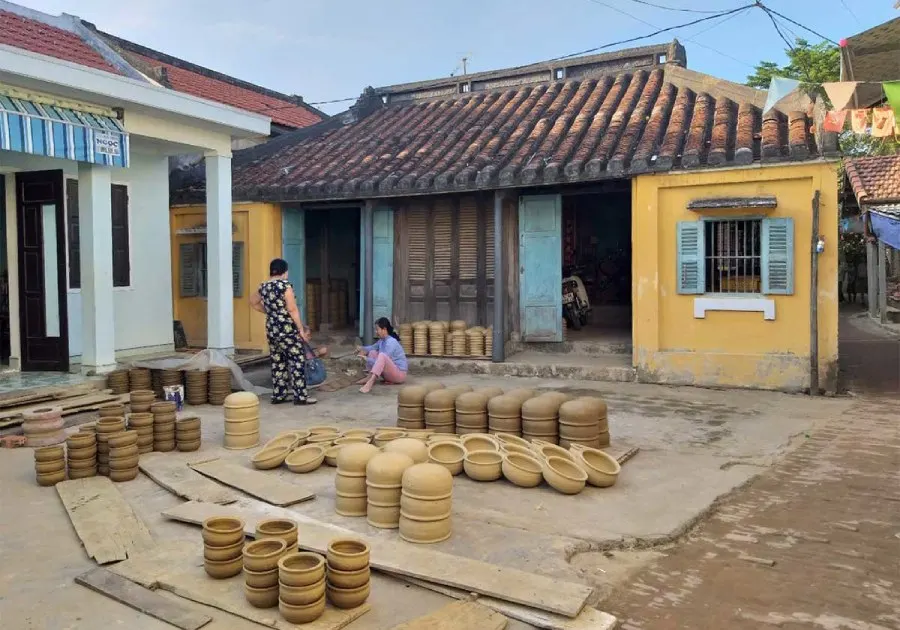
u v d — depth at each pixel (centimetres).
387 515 432
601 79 1248
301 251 1261
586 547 410
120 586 355
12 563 389
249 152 1330
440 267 1182
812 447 630
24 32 918
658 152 932
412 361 1088
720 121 968
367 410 793
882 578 377
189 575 367
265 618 323
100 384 815
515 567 378
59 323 860
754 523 459
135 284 1023
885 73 982
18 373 854
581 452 543
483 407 615
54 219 891
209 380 826
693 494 502
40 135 744
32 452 608
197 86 1573
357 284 1447
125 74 938
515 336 1120
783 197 869
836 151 827
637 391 893
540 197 1089
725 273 920
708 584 372
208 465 557
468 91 1402
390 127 1341
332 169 1191
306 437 596
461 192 1062
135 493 507
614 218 1636
